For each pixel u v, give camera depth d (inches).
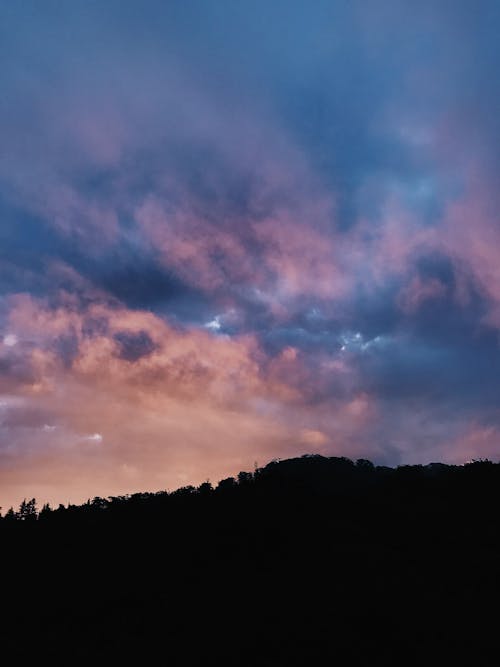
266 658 1389.0
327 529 2129.7
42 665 1422.2
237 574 1830.7
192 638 1512.1
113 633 1577.3
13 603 1818.4
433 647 1360.7
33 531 2468.0
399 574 1742.1
